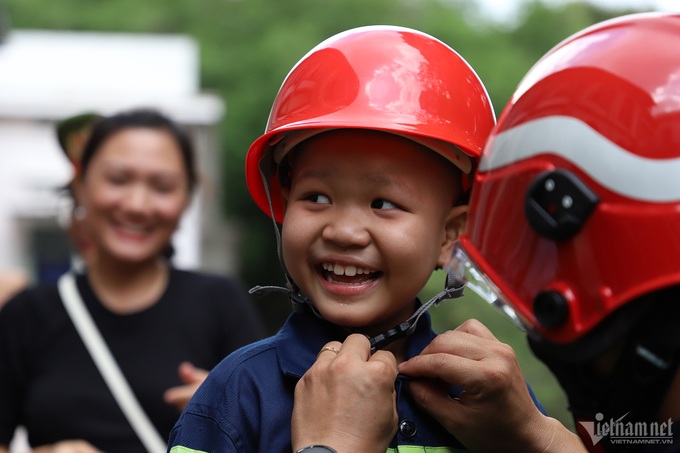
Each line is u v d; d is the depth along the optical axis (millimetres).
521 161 1635
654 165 1511
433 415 1796
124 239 2975
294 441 1685
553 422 1826
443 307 8125
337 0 17828
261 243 16672
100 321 2918
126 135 3068
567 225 1555
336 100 1835
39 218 6785
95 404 2832
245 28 17625
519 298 1649
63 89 7605
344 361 1714
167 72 8945
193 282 3025
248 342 2980
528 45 16609
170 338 2918
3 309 2957
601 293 1547
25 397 2900
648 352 1553
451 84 1888
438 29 16344
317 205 1831
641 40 1600
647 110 1532
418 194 1825
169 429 2850
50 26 18672
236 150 16391
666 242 1500
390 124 1788
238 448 1799
